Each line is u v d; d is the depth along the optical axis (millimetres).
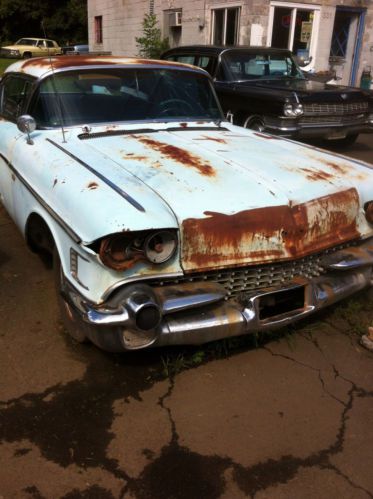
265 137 3885
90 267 2445
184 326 2547
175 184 2668
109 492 2127
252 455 2334
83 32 39062
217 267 2559
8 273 3996
